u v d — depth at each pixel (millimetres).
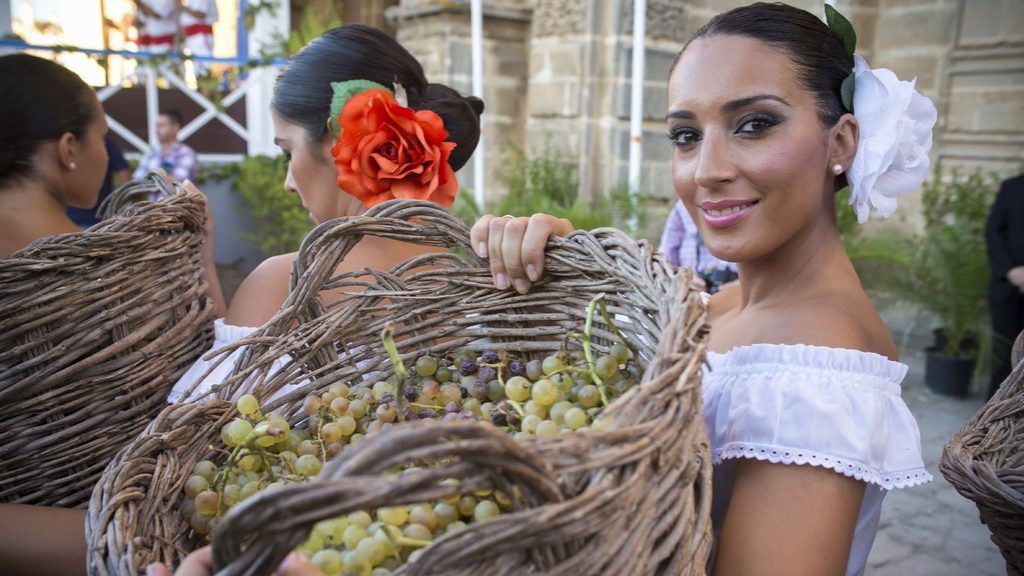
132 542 852
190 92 6863
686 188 1166
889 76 1166
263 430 960
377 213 1214
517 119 6984
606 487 688
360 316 1218
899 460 1048
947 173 5777
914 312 5891
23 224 1645
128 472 937
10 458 1310
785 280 1195
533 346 1157
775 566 962
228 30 7711
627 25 6207
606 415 774
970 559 3137
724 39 1120
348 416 1053
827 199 1198
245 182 6676
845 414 1002
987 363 4641
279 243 6746
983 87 5531
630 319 1062
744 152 1102
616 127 6340
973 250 4816
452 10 6508
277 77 1646
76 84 1754
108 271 1360
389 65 1597
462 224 1216
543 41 6625
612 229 1111
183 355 1463
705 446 889
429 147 1451
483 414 1039
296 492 616
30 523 1243
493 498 832
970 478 1330
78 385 1329
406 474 632
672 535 765
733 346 1190
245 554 648
